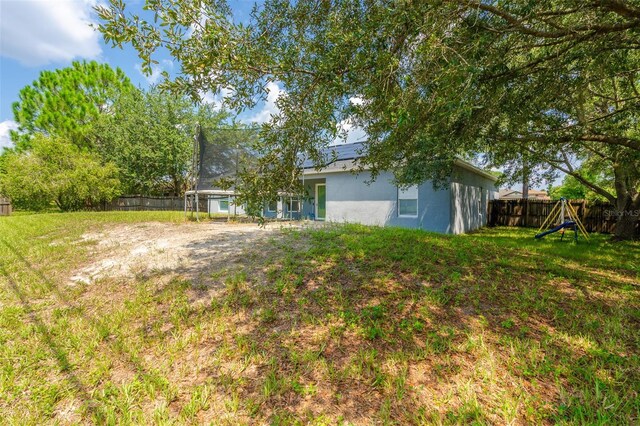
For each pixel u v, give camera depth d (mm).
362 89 2426
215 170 8570
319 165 3357
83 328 2742
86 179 14883
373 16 2277
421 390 1933
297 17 2678
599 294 3518
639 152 4797
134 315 2971
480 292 3389
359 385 1984
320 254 4504
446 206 9258
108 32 1927
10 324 2799
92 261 4688
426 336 2514
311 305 3043
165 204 19016
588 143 6375
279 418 1721
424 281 3623
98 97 20875
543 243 7867
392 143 3395
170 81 2320
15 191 14242
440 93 2238
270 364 2199
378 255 4480
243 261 4312
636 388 1930
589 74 3896
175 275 3928
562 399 1845
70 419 1753
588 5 2770
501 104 3756
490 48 2939
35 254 5078
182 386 2000
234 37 2066
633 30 3135
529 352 2305
